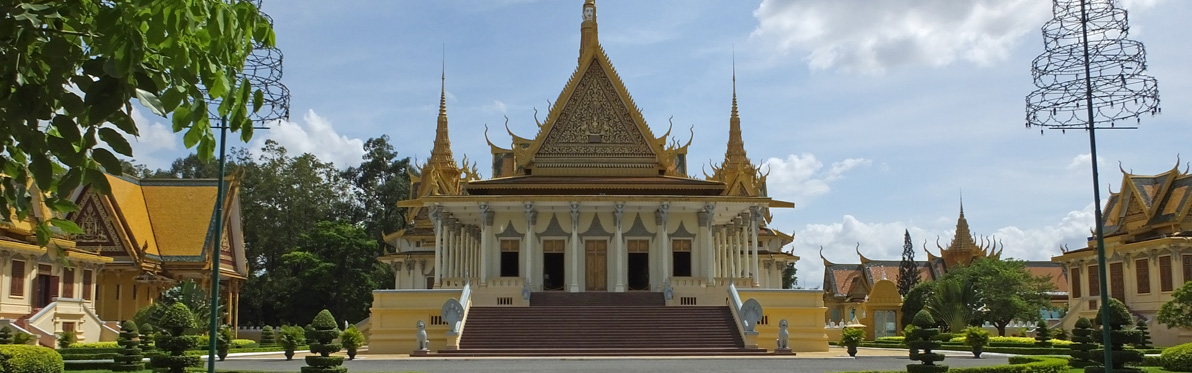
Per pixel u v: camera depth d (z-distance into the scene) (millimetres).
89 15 8500
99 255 59531
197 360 28953
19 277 49781
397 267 75812
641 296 50906
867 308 72562
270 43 9688
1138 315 59156
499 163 63375
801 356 41375
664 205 53312
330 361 27312
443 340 44875
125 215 64812
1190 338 54406
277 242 96688
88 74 7973
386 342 45125
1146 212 65188
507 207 53750
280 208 98375
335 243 85875
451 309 41906
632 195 53969
